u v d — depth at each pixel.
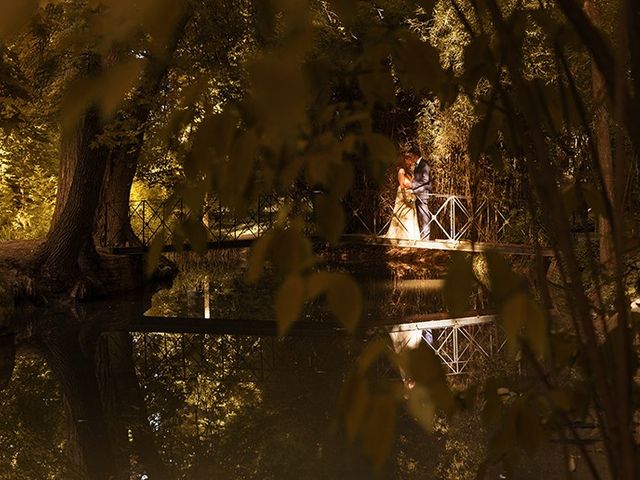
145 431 8.91
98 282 17.36
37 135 14.62
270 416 9.20
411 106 20.52
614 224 0.88
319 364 11.64
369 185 21.47
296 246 0.91
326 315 15.13
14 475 7.58
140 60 0.81
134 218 22.17
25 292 16.08
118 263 18.14
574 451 5.87
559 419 1.24
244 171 0.94
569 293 1.14
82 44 0.89
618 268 0.89
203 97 1.01
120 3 0.79
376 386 0.91
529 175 1.19
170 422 9.20
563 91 1.35
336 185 1.04
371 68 1.22
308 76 1.15
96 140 16.25
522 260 14.38
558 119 1.40
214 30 10.88
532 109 1.01
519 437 1.31
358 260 21.84
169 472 7.54
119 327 14.56
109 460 7.99
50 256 16.73
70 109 0.80
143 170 20.62
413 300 16.17
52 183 20.16
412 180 19.00
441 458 7.17
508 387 1.41
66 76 10.64
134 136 14.91
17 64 6.38
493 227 17.91
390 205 21.38
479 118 1.50
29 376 11.31
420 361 0.90
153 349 12.93
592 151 1.33
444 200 20.58
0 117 8.73
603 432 1.11
